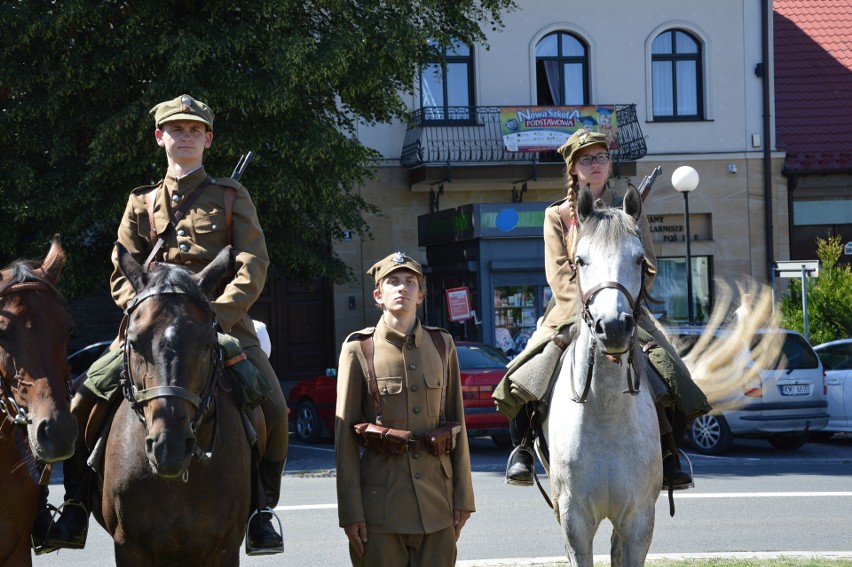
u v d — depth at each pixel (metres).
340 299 24.20
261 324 7.72
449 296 18.05
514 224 18.14
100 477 5.16
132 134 14.51
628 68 25.64
